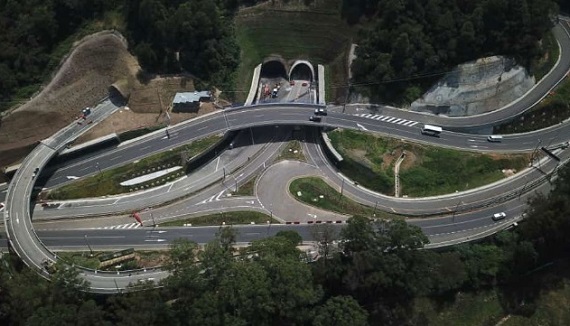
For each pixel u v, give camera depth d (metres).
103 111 170.75
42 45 171.75
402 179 156.25
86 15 180.38
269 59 188.62
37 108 162.12
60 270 115.81
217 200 152.62
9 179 153.38
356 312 114.69
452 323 131.25
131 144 164.00
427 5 171.75
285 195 154.25
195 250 134.62
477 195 152.50
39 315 106.06
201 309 111.06
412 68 169.25
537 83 176.50
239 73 183.50
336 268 121.88
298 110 172.12
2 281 116.69
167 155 159.75
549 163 159.50
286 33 190.12
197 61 177.75
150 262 132.75
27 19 170.25
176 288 113.50
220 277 115.56
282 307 113.56
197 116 170.88
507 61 172.38
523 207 147.88
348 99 176.00
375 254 119.50
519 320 132.62
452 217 146.50
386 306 129.00
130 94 172.50
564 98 171.62
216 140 163.88
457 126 167.38
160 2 177.88
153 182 156.12
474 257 135.75
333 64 185.25
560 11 196.25
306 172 161.88
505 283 136.75
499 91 171.75
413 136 165.38
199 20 173.75
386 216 147.88
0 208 145.75
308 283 115.81
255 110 172.38
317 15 189.12
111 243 139.25
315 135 173.88
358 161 158.75
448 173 156.75
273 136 173.62
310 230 143.50
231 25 189.25
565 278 138.25
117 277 124.50
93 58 174.75
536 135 167.62
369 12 184.12
